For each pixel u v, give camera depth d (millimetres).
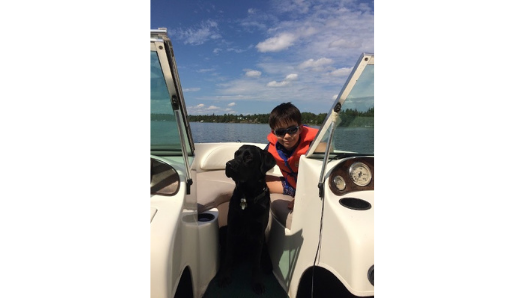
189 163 1850
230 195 2961
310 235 1997
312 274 1927
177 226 1361
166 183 1643
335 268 1639
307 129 2803
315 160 2195
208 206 2555
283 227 2488
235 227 2373
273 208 2793
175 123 1607
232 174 2209
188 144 2039
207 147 3951
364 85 1587
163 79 1420
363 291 1463
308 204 2066
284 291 2324
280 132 2629
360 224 1554
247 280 2482
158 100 1536
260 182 2338
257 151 2326
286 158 2803
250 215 2320
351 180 1938
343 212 1653
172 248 1228
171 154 1772
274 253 2613
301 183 2207
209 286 2361
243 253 2768
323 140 1991
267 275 2568
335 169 1907
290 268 2256
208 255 2197
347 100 1682
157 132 1654
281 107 2648
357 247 1471
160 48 1253
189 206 1756
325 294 2127
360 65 1471
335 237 1647
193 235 1842
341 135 1916
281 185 3199
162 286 1147
